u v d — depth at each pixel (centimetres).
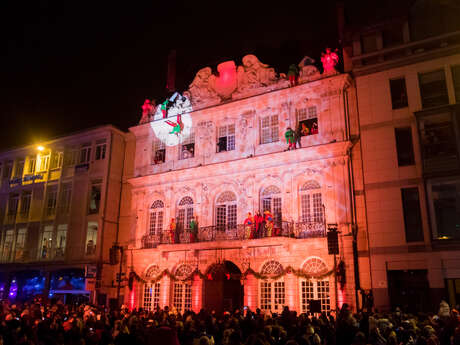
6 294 3322
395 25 2259
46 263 3158
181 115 2847
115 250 2834
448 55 2100
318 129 2341
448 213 1950
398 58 2205
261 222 2306
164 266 2652
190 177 2709
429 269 1917
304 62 2495
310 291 2162
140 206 2869
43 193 3416
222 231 2502
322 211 2233
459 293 1869
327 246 2150
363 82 2289
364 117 2242
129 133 3234
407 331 1086
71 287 3006
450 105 1997
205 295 2455
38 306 1992
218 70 2775
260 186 2447
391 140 2148
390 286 2005
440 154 2008
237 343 789
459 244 1884
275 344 1005
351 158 2258
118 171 3156
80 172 3225
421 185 2031
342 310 1628
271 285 2267
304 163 2327
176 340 653
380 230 2067
